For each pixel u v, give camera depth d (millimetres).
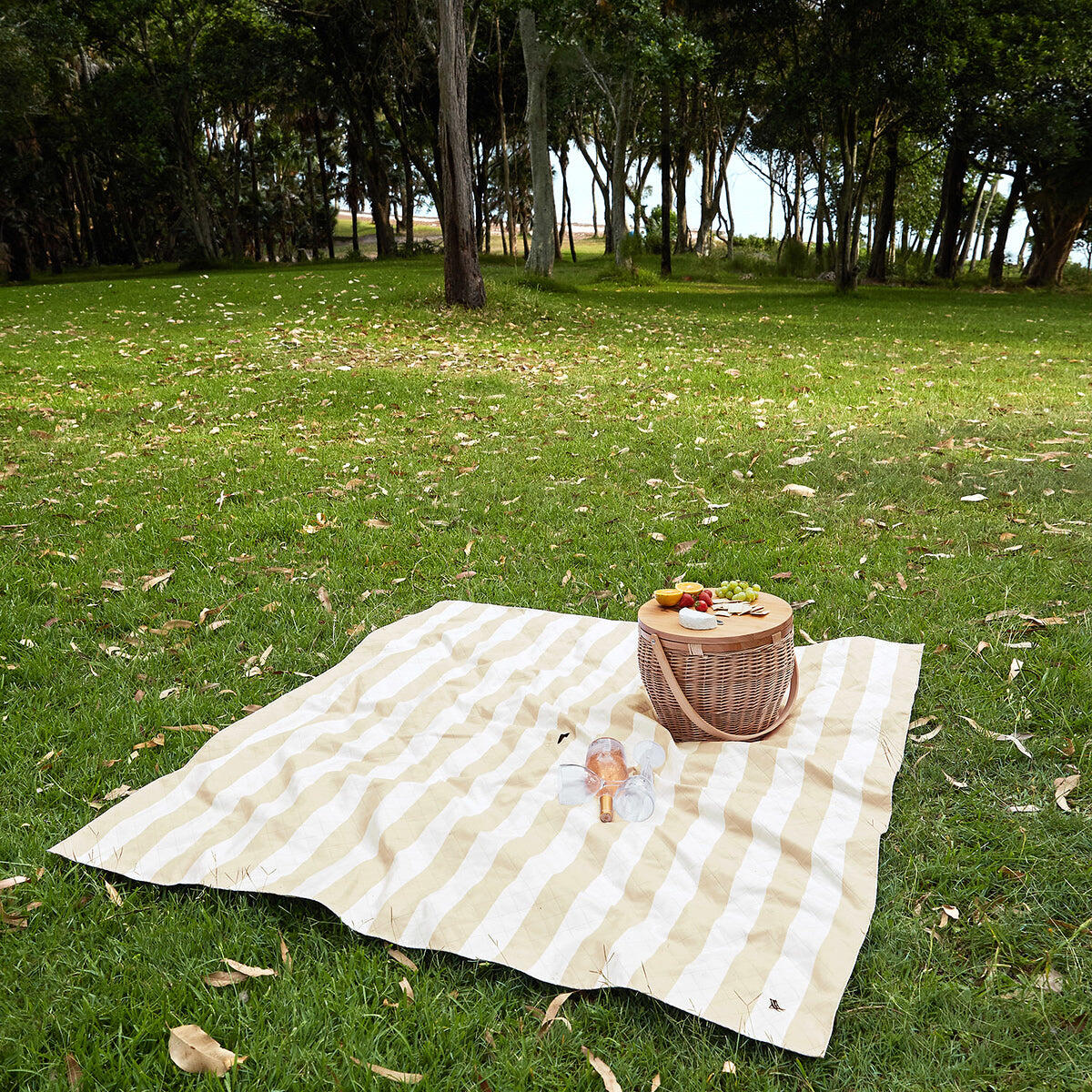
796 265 33812
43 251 41906
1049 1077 1912
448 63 15602
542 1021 2113
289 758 3182
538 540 5375
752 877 2533
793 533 5305
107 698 3711
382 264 30625
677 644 3135
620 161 27766
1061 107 25469
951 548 4918
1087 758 2973
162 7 31766
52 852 2764
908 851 2654
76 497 6426
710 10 23953
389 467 7062
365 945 2385
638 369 11062
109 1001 2201
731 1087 1938
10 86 28172
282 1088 1951
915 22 20719
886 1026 2068
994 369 10914
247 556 5195
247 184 43250
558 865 2627
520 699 3535
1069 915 2359
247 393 9859
